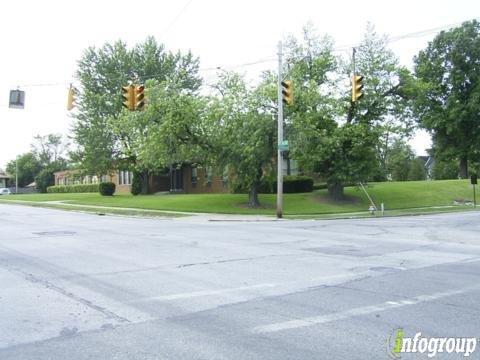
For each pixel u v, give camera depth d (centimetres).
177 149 3434
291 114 3259
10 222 2483
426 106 6031
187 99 3400
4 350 562
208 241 1599
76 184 8181
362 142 3644
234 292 838
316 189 4744
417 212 3450
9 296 818
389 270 1044
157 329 634
